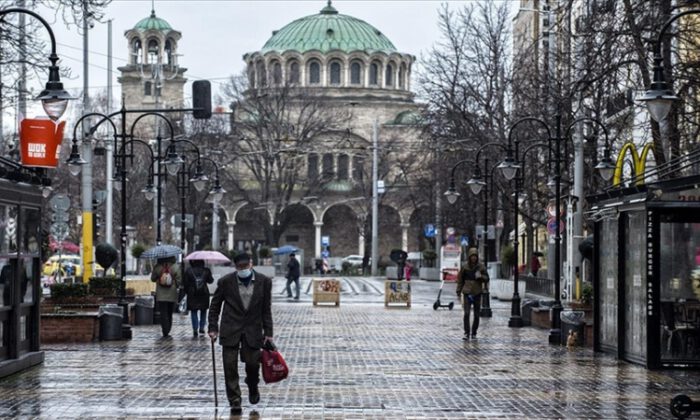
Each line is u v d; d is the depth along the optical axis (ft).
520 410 84.43
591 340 140.46
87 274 211.20
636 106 164.04
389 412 82.89
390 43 650.02
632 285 118.01
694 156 125.70
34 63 146.82
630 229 118.52
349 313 210.59
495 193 311.88
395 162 542.57
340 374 107.04
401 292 233.76
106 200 291.17
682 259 111.65
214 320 83.25
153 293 182.50
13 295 107.04
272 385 98.22
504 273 298.56
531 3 333.42
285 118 517.55
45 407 84.28
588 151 218.38
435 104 314.76
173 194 419.95
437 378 104.32
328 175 555.28
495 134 295.07
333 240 643.86
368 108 629.10
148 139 486.38
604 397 91.81
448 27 311.68
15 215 106.63
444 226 390.63
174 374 106.22
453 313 212.84
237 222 622.13
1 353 105.09
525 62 274.77
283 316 199.62
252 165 514.27
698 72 150.00
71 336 143.54
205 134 447.83
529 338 152.66
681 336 112.06
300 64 634.43
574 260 186.60
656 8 149.48
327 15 652.07
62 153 434.71
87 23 145.79
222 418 79.56
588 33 156.76
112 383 98.99
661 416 82.02
